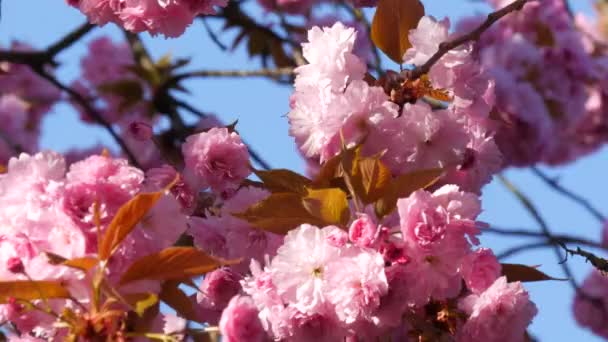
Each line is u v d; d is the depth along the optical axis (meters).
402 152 1.56
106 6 1.72
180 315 1.50
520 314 1.52
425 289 1.48
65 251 1.41
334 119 1.55
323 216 1.48
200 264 1.41
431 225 1.46
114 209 1.42
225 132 1.69
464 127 1.58
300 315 1.47
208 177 1.68
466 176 1.63
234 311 1.47
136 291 1.41
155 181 1.68
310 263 1.46
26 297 1.39
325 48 1.58
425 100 1.78
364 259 1.45
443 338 1.51
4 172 1.48
